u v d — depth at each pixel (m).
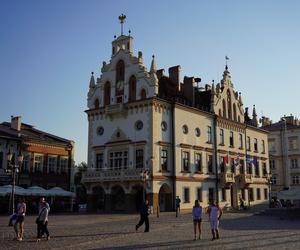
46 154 57.97
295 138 85.94
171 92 54.47
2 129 56.28
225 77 62.88
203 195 53.19
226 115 61.38
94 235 23.58
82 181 51.50
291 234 24.53
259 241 20.95
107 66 54.31
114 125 51.25
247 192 63.44
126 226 29.61
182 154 50.66
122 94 51.66
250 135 67.50
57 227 28.70
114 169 49.97
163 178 47.16
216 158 56.78
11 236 22.92
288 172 84.38
